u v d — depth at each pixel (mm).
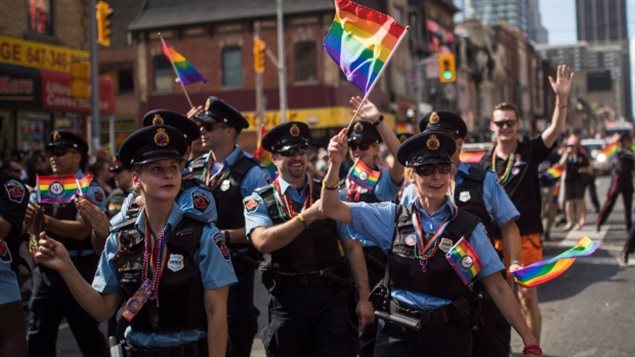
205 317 3617
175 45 35219
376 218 4098
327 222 4832
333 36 4504
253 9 34125
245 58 34375
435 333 3938
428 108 43781
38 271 5711
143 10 36312
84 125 20328
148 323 3574
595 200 18656
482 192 4984
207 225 3641
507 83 71312
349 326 4848
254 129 33938
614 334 7277
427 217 3994
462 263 3859
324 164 17875
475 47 58344
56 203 5863
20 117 17922
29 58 17906
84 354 5848
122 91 36500
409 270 3947
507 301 3963
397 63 39750
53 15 18938
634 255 11734
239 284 5574
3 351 4297
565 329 7551
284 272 4793
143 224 3607
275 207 4824
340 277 4879
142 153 3506
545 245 13125
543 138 6301
